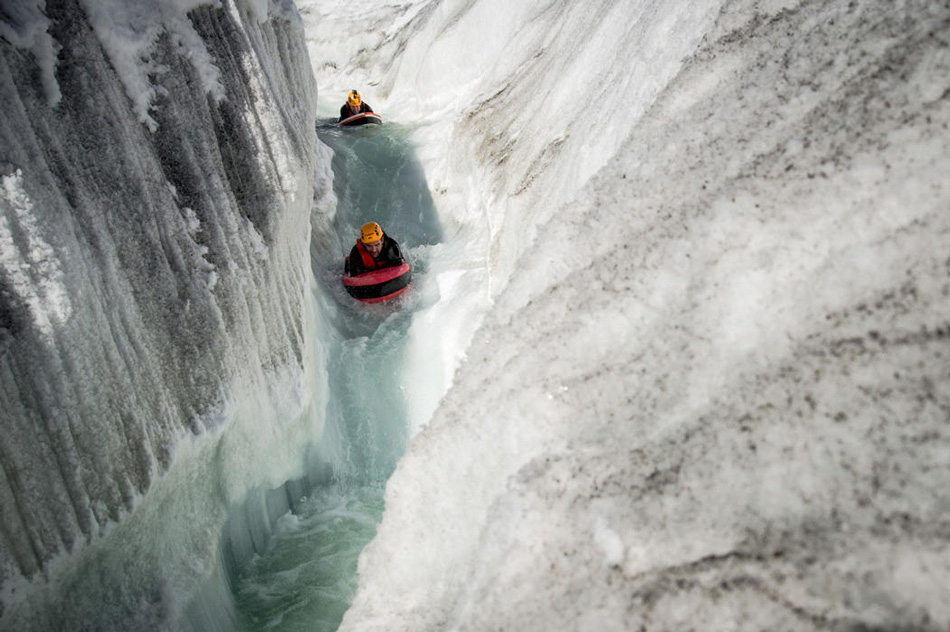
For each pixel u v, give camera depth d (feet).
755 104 6.11
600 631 3.84
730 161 5.68
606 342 5.46
